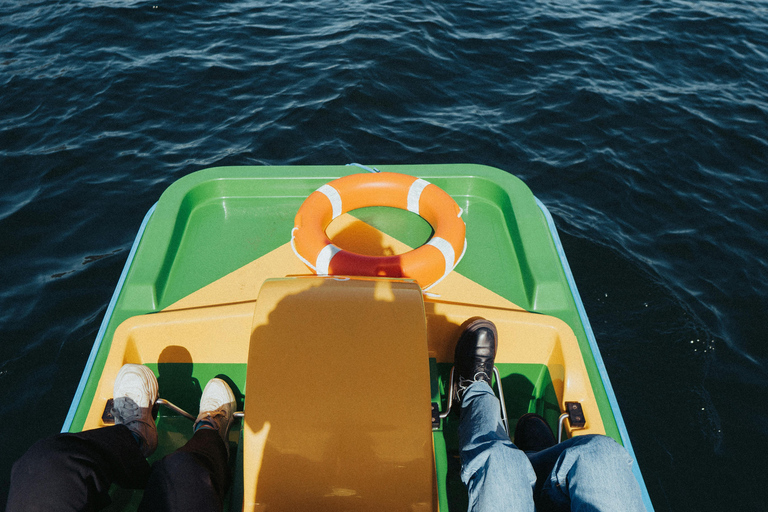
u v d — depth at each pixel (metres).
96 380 2.39
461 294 2.80
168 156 5.82
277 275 2.87
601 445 1.86
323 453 1.84
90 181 5.50
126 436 1.99
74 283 4.50
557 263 2.90
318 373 1.89
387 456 1.85
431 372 2.39
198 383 2.65
